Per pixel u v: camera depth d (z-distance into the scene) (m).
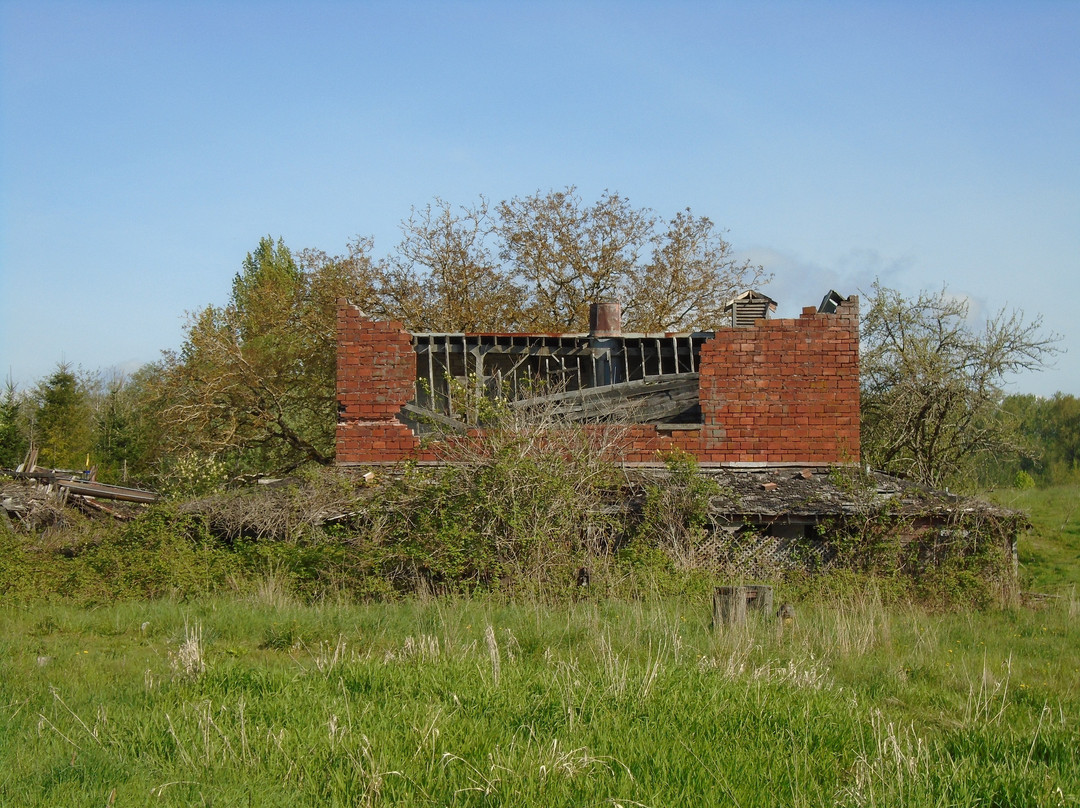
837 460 18.39
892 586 15.27
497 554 15.39
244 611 13.20
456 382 18.67
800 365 18.55
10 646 11.26
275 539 16.86
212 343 29.27
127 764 6.27
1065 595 16.53
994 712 8.30
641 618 11.72
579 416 19.12
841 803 5.74
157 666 10.08
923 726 7.93
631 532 16.47
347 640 11.49
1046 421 56.34
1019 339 26.22
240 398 30.05
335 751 6.43
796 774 6.08
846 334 18.64
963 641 11.91
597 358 20.58
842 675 9.55
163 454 31.70
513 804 5.63
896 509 16.38
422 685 8.03
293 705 7.56
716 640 10.48
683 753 6.48
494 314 33.56
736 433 18.36
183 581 15.52
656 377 19.55
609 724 7.08
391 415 18.86
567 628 11.19
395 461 18.56
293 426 32.56
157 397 30.17
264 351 30.61
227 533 17.30
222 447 29.53
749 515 16.47
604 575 15.05
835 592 14.95
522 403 17.17
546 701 7.54
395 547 15.43
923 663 10.19
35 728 7.32
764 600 11.64
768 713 7.38
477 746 6.61
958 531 16.66
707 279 35.62
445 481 15.86
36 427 44.88
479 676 8.30
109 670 9.94
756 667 9.27
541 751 6.29
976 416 26.19
